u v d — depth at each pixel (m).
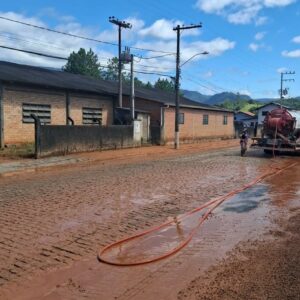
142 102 34.78
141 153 25.52
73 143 23.50
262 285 5.32
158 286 5.36
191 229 8.08
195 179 14.51
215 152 27.67
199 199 10.99
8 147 23.69
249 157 24.09
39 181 13.73
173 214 9.29
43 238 7.31
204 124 42.81
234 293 5.09
